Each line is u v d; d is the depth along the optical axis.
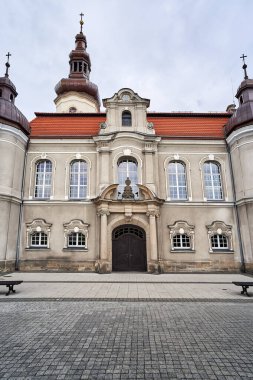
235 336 6.78
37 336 6.73
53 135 21.92
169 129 23.11
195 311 9.08
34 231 20.17
